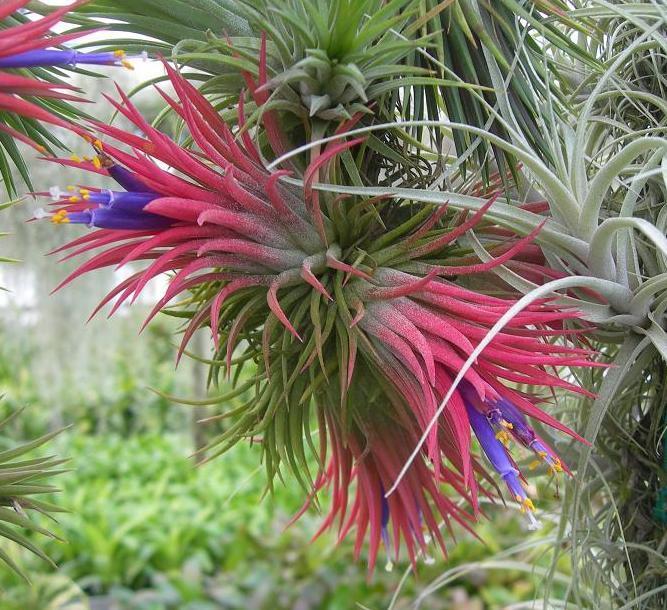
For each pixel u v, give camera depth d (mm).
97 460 1573
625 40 344
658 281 263
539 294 233
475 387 238
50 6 269
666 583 330
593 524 342
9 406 1621
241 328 273
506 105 280
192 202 238
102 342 1280
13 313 1242
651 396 347
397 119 318
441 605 1085
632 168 307
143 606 1141
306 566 1185
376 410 296
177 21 270
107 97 240
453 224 277
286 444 301
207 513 1360
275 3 233
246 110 272
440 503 321
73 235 1035
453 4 272
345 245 267
